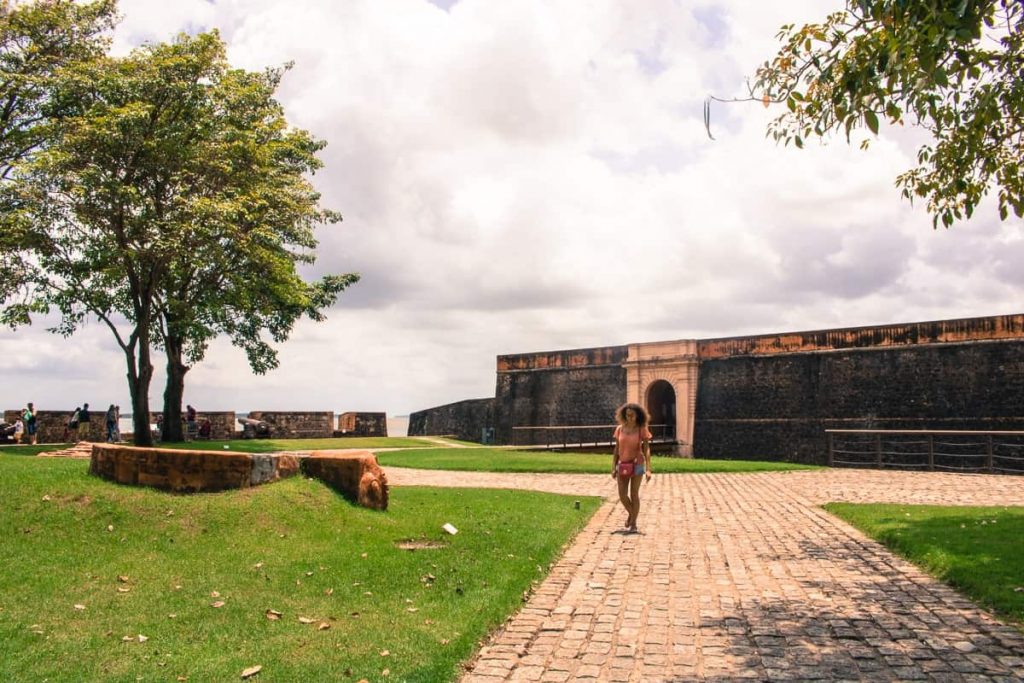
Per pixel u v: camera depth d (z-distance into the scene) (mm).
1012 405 26250
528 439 42406
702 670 5172
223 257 24078
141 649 5344
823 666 5207
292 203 25844
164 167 22531
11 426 29750
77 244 21172
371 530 9180
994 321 27078
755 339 33844
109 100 22031
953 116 7094
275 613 6125
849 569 8164
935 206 8359
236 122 24859
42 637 5520
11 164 19969
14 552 7449
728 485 17016
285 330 30438
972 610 6480
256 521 8812
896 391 29156
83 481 9367
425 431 51875
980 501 13273
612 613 6582
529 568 7887
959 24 5203
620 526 11156
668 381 36469
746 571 8164
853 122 6070
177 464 9438
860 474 19625
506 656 5461
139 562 7383
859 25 6078
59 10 22453
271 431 40000
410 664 5086
